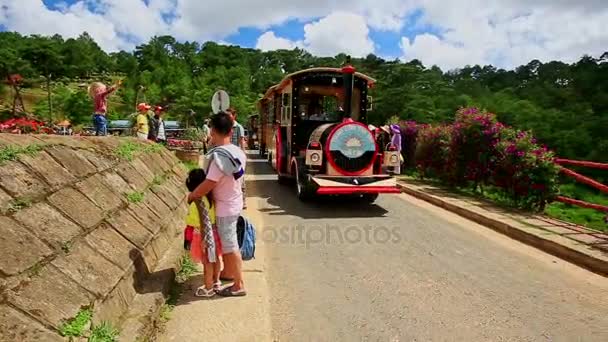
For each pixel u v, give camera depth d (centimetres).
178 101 7750
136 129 1225
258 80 12000
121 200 523
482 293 541
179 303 450
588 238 727
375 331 442
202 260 459
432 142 1391
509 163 1014
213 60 14138
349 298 520
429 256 679
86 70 11494
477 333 442
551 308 502
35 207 366
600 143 2767
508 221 846
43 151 454
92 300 330
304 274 594
